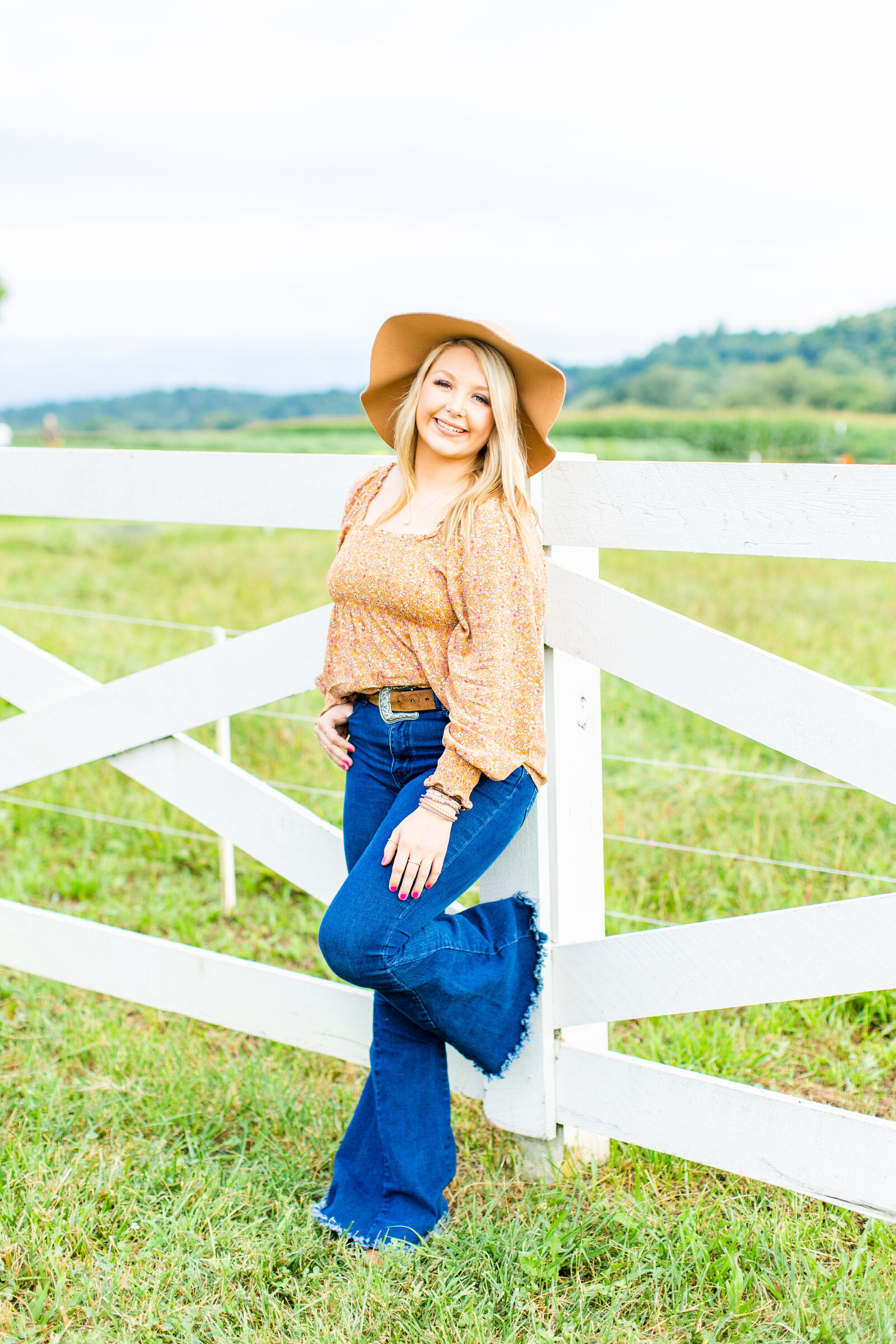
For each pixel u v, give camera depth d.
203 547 12.23
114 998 3.40
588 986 2.38
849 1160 2.14
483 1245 2.21
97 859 4.46
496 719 1.95
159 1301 2.12
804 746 2.05
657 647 2.16
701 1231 2.26
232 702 2.68
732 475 2.05
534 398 2.10
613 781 4.87
